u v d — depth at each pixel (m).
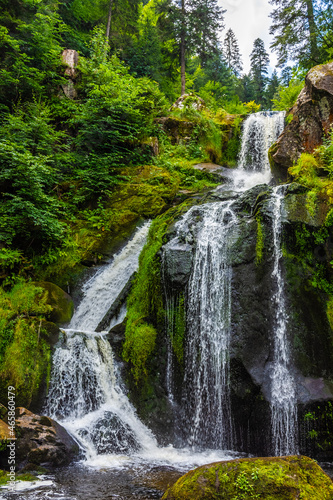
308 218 7.34
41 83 15.27
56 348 7.39
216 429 6.79
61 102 14.52
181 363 7.42
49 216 10.76
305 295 6.91
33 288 8.96
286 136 11.45
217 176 13.95
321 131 10.91
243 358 6.71
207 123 16.83
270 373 6.54
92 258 10.59
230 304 7.24
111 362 7.70
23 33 15.44
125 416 7.06
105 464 5.68
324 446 6.06
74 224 11.59
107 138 13.73
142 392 7.38
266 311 6.94
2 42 14.38
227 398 6.73
